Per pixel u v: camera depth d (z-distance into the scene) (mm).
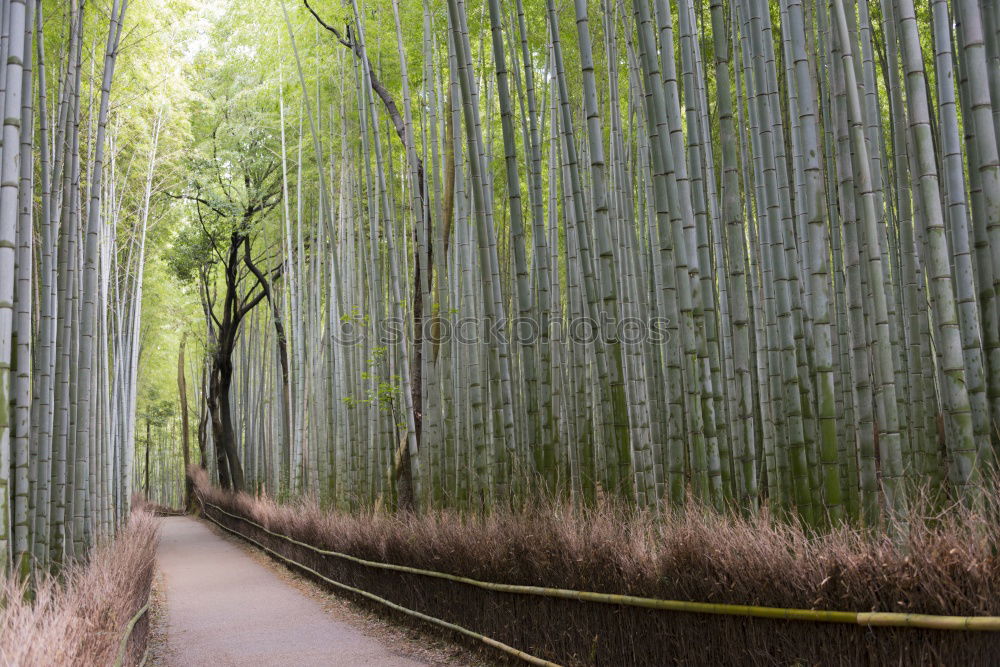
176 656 5930
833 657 2689
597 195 4422
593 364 7418
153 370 22906
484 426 6383
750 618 3012
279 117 14633
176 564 12844
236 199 16594
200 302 22031
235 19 13055
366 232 12867
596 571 3986
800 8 3807
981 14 3273
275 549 12758
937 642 2393
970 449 2943
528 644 4617
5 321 3465
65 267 5430
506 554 4918
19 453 4094
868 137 4582
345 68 10773
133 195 11906
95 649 3018
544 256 5520
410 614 6293
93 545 6785
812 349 4922
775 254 3904
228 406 20562
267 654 5828
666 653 3459
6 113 3531
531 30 8547
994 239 2898
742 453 4023
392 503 9336
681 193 4090
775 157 4332
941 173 5297
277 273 17734
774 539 3121
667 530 3635
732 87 7156
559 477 6531
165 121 11344
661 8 4031
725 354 5617
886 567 2557
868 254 3582
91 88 7305
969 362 3090
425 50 7723
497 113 9992
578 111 7770
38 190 6645
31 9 4305
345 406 11750
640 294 6992
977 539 2422
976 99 2918
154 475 42531
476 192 5703
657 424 5590
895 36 4746
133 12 8383
